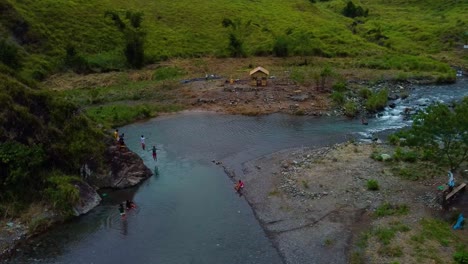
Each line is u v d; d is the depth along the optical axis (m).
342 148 45.84
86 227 33.81
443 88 72.19
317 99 64.88
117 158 40.94
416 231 29.62
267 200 36.44
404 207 32.94
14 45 80.75
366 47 99.06
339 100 63.44
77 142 39.41
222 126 55.78
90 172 39.66
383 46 102.19
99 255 30.28
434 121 34.84
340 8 140.75
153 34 99.81
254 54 97.06
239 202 36.75
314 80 73.94
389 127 53.97
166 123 58.06
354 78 76.94
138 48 88.25
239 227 32.94
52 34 90.56
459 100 64.12
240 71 83.62
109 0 108.81
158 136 53.19
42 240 32.16
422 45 102.19
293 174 40.38
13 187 35.38
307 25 111.12
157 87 74.31
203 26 106.75
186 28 105.00
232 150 47.84
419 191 35.28
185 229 32.97
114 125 57.09
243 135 52.41
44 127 38.38
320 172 40.25
